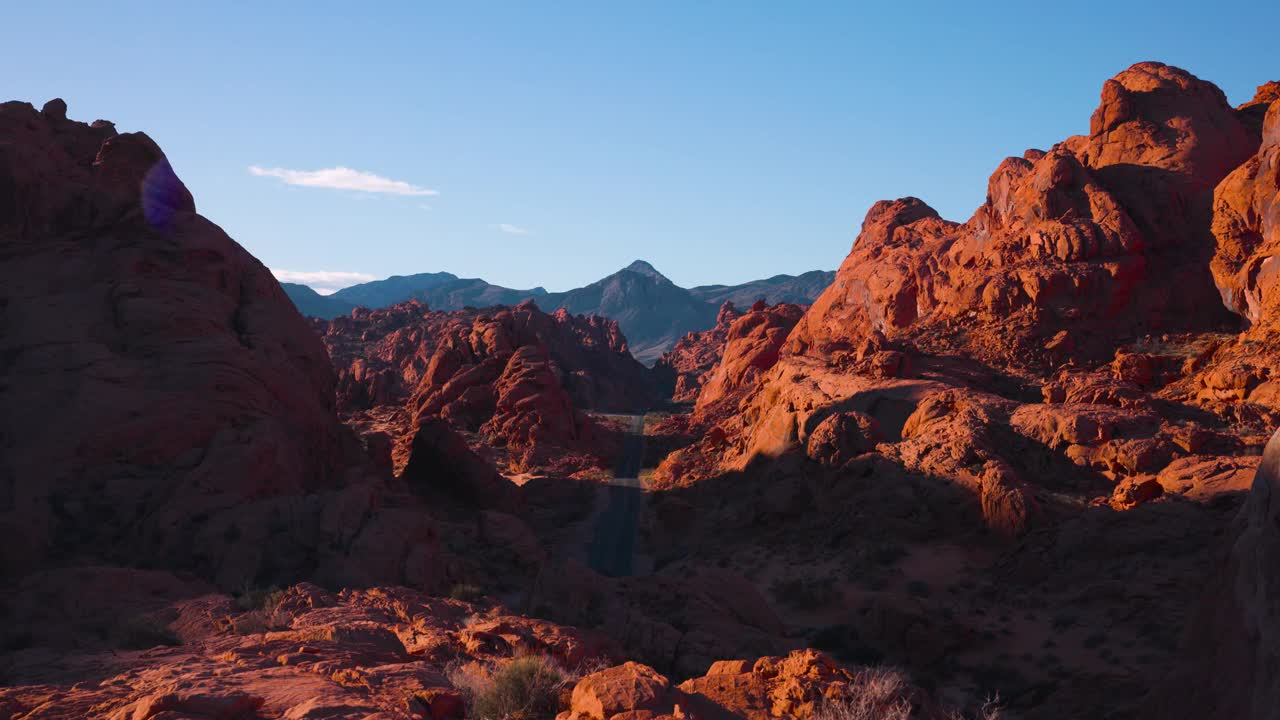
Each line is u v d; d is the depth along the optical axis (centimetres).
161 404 3606
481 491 5659
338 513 3039
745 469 6031
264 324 4506
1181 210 6994
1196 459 3947
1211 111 7638
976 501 4119
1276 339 5138
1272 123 6191
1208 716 687
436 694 846
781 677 927
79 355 3691
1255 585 671
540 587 2314
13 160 4222
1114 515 3659
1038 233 7038
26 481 3173
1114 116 7688
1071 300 6625
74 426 3388
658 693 808
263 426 3694
